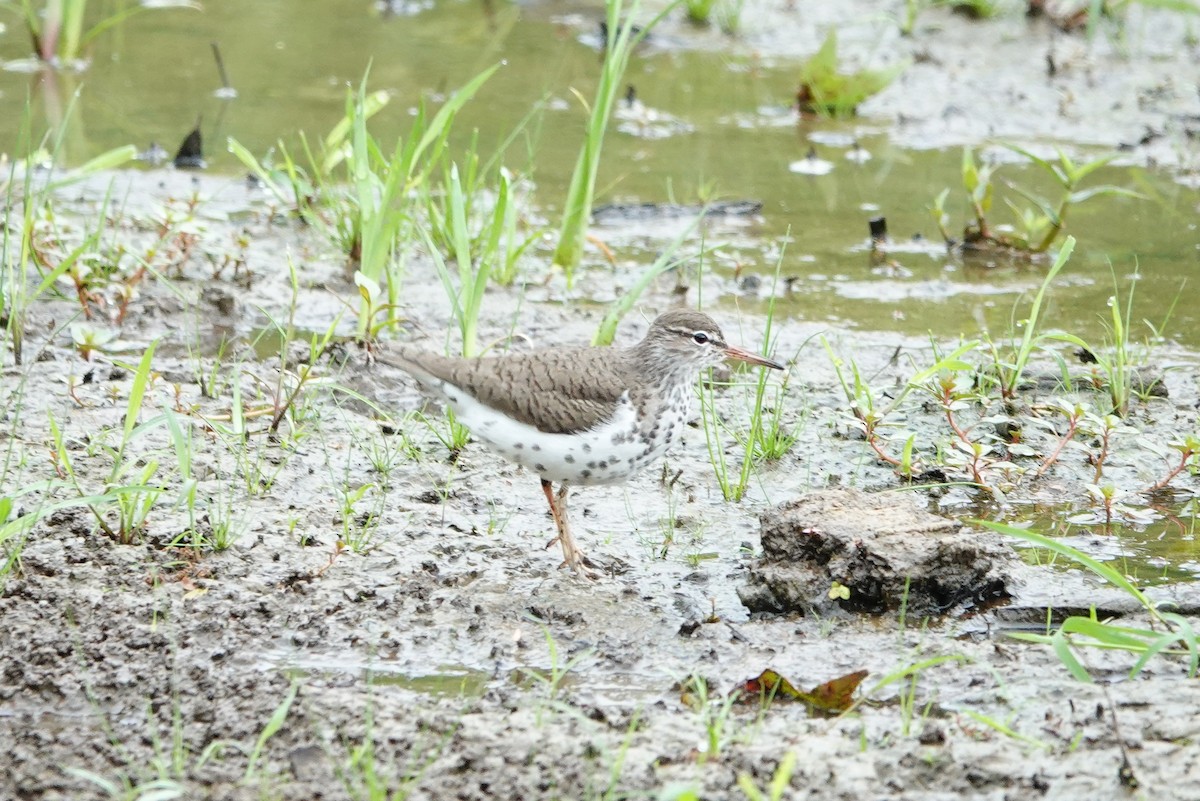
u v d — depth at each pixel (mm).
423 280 16641
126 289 14766
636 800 7746
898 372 14453
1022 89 23500
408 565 10500
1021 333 15492
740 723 8594
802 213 19156
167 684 8930
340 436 12695
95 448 11867
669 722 8547
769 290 16656
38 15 26266
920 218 19109
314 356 12570
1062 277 17266
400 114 21688
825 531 10172
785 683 8875
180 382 13570
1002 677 9203
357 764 7996
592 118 16156
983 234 17922
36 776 7957
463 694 8945
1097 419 11992
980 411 13602
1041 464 12523
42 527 10539
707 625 9883
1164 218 19109
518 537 11164
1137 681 9133
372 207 14562
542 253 17609
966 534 10359
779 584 10094
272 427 12477
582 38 26281
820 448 12891
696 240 18141
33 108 21469
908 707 8688
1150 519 11250
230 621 9625
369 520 11062
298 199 17062
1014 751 8250
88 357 13797
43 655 9141
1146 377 14039
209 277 16344
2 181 18031
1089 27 24266
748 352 11312
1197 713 8609
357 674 9164
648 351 10781
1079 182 20188
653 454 10852
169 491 11281
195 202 16109
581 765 8055
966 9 26359
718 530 11398
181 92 22562
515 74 24062
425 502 11648
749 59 25484
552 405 10352
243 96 22500
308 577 10227
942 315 16000
